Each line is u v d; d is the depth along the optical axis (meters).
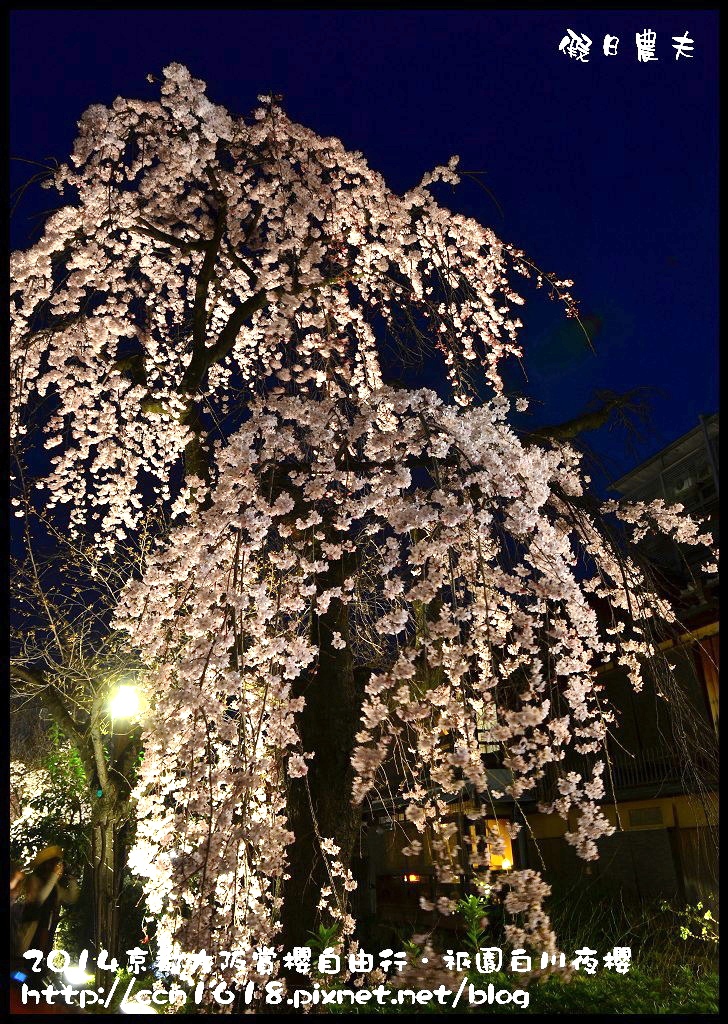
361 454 5.29
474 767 3.75
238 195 7.10
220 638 4.26
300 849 5.40
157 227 7.62
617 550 5.81
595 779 4.24
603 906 9.07
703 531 10.24
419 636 4.59
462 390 6.91
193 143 6.43
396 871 12.31
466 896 4.07
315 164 7.22
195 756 4.14
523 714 4.05
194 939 3.81
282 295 5.71
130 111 6.83
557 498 5.80
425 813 3.94
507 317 7.46
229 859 3.96
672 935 7.13
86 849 10.95
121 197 6.70
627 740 10.63
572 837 4.05
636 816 10.09
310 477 5.09
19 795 11.75
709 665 8.32
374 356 7.09
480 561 4.51
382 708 4.38
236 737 4.25
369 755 4.30
